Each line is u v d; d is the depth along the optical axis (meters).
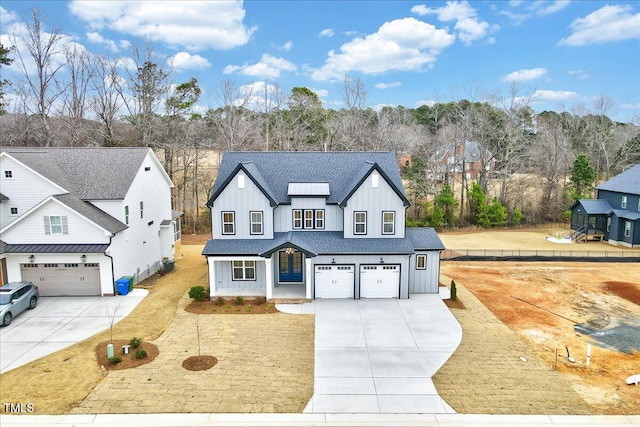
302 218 27.95
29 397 15.45
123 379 16.73
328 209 27.91
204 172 59.94
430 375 17.36
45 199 25.27
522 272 33.91
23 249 25.34
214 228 27.05
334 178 29.34
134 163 30.42
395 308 24.64
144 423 14.15
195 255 39.03
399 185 28.45
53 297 26.12
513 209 57.03
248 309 24.34
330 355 18.92
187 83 57.34
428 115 88.19
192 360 18.28
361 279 26.17
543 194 59.97
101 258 25.95
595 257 37.69
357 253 25.69
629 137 67.31
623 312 25.38
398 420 14.48
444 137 63.50
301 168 29.86
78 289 26.33
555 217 57.34
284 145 59.91
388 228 27.09
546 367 18.33
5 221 26.81
